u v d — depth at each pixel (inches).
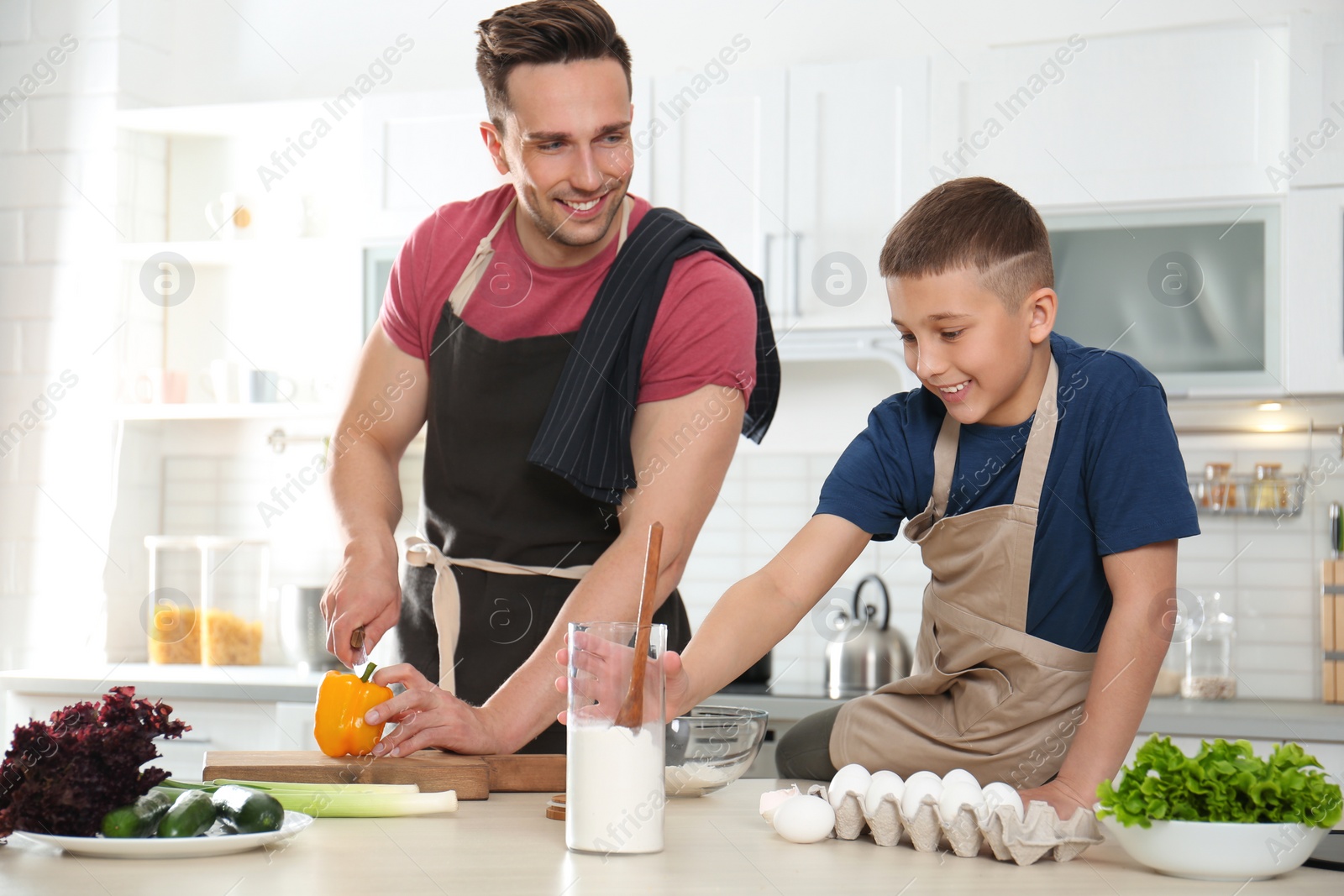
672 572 60.3
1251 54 103.9
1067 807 40.8
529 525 65.3
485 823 40.9
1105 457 49.3
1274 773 34.6
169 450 138.4
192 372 137.3
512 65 58.4
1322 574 109.0
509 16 58.8
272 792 41.6
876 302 110.7
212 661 124.4
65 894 29.9
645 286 62.8
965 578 52.9
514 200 67.2
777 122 113.0
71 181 133.9
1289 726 92.8
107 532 130.0
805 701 101.2
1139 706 45.8
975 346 46.8
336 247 128.0
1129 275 106.1
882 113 111.0
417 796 42.5
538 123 58.3
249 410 127.6
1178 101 105.1
